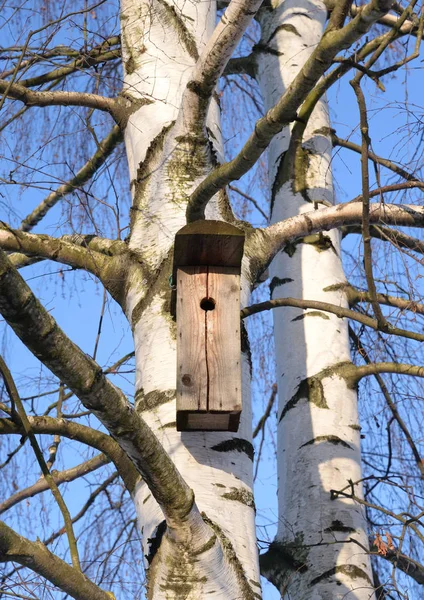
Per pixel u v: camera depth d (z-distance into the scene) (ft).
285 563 13.73
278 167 16.65
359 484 14.26
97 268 11.92
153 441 8.41
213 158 12.62
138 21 14.16
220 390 10.25
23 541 8.54
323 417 14.60
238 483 10.21
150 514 9.97
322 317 15.37
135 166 12.84
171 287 11.28
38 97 13.34
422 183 12.89
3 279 7.15
